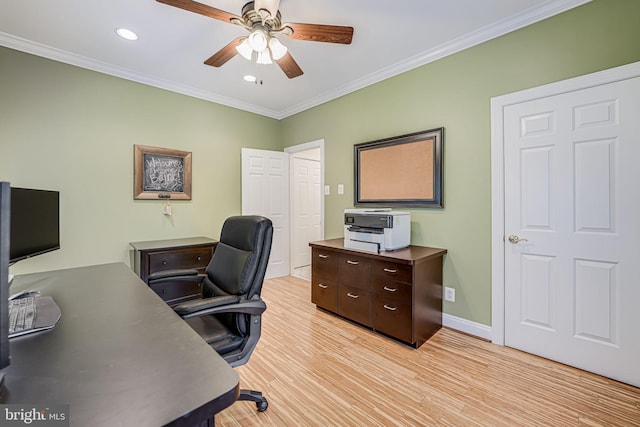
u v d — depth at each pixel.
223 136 3.76
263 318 2.78
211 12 1.71
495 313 2.25
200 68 2.88
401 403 1.60
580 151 1.87
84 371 0.66
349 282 2.62
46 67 2.53
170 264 2.83
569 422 1.45
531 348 2.09
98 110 2.81
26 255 1.60
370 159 3.10
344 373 1.88
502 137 2.19
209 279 1.77
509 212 2.17
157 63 2.77
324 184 3.72
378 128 3.06
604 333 1.80
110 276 1.61
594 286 1.84
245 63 2.79
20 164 2.42
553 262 1.99
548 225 2.00
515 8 1.98
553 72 1.95
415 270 2.15
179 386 0.60
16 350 0.75
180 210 3.39
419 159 2.67
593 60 1.81
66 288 1.37
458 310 2.46
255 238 1.52
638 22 1.67
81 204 2.73
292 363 2.00
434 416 1.50
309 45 2.45
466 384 1.76
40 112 2.51
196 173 3.51
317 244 2.92
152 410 0.53
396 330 2.25
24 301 1.13
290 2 1.91
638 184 1.68
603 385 1.73
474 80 2.33
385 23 2.14
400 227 2.52
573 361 1.92
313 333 2.46
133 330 0.89
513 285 2.17
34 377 0.63
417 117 2.71
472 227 2.37
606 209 1.79
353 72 2.97
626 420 1.46
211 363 0.70
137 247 2.78
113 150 2.90
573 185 1.90
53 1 1.91
